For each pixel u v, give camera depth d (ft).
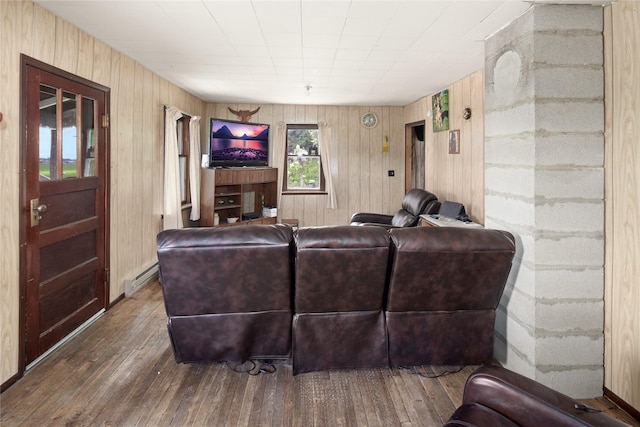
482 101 14.26
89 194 11.05
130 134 13.48
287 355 8.75
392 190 24.13
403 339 8.53
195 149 19.67
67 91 9.86
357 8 8.92
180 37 11.06
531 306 8.21
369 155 24.00
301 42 11.46
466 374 8.70
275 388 8.09
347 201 24.13
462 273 7.95
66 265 10.09
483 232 7.95
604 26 7.98
